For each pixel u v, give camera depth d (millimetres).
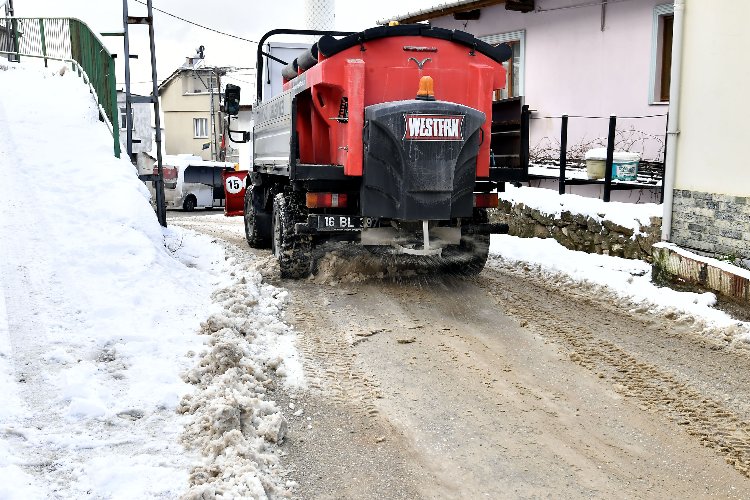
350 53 7629
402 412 4887
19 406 4430
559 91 13812
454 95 7965
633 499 3836
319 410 4887
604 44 12688
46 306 5965
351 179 7746
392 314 7227
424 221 7570
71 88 11617
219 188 29875
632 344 6367
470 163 7656
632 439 4539
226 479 3723
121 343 5570
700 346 6320
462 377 5547
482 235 8688
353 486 3928
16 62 15227
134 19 10281
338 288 8258
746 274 7020
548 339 6488
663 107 11547
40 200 7887
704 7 7863
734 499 3855
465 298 7906
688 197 8211
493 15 15641
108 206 7988
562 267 9148
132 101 10445
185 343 5730
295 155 7734
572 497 3846
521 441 4492
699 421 4809
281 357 5742
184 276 7426
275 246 9352
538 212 11156
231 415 4277
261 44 11273
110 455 3971
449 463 4203
